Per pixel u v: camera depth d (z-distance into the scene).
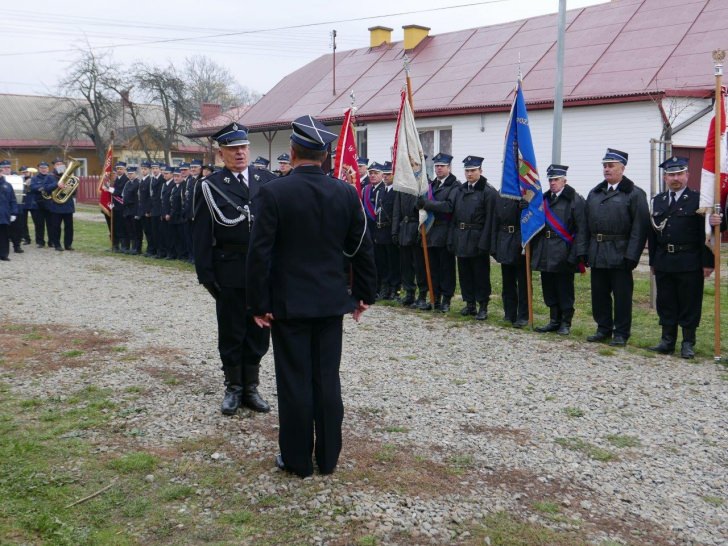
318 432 4.30
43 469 4.35
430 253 9.57
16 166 42.56
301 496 4.04
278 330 4.25
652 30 17.30
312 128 4.28
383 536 3.62
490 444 4.87
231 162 5.29
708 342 7.76
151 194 14.95
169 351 7.24
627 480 4.38
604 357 7.21
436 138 19.98
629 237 7.45
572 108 16.45
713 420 5.41
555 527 3.75
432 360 7.06
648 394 6.02
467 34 23.03
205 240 5.22
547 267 8.01
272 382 6.25
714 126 6.91
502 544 3.57
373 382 6.28
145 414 5.36
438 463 4.53
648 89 15.12
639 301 9.92
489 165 18.53
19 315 9.02
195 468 4.41
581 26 19.19
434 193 9.27
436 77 21.44
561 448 4.84
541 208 8.02
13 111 44.53
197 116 40.66
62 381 6.20
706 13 16.84
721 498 4.17
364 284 4.50
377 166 10.40
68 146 39.78
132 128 41.00
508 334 8.23
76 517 3.80
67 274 12.71
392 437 4.96
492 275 12.08
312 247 4.23
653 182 9.30
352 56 27.14
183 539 3.59
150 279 12.27
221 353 5.38
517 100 8.18
